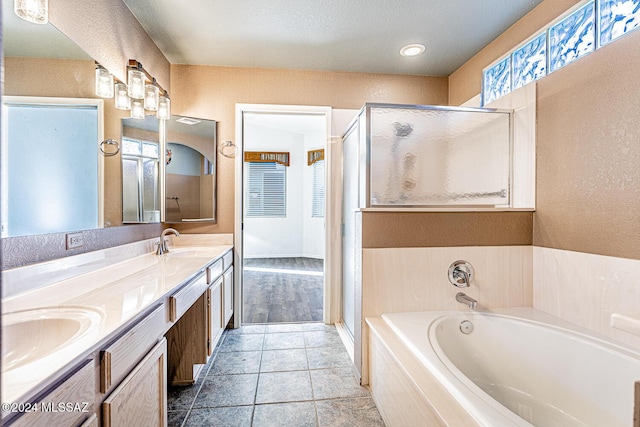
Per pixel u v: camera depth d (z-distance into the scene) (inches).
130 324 41.3
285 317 123.0
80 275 60.6
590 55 63.0
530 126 78.4
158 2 79.4
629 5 59.7
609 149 59.6
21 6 48.4
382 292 76.7
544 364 64.8
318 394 74.2
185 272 66.3
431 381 49.7
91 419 34.0
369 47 101.0
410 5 81.2
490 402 42.0
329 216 116.3
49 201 53.3
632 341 56.1
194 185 108.3
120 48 77.3
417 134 79.9
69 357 30.6
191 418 66.1
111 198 72.4
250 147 239.1
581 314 65.9
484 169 82.5
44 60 52.6
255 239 243.9
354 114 117.3
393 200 79.0
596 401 56.4
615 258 58.9
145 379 45.1
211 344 82.1
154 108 88.7
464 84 112.2
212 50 101.9
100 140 67.9
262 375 82.0
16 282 46.9
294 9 82.6
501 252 79.7
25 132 49.0
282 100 114.2
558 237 71.7
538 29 80.7
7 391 25.5
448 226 78.4
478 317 74.1
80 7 61.9
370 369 75.4
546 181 74.4
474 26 90.1
